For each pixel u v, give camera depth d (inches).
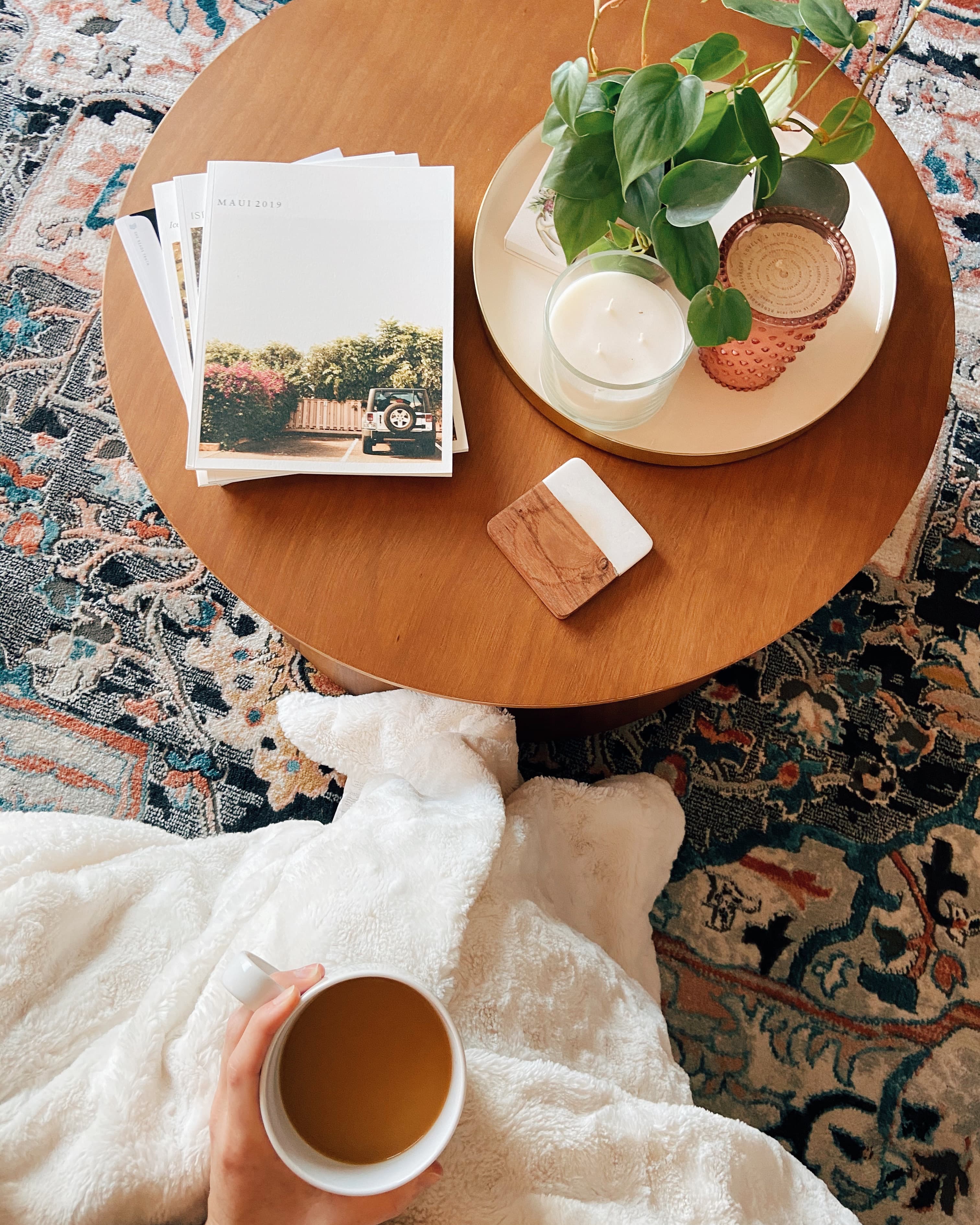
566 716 40.2
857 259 33.9
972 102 55.1
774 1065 42.9
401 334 31.5
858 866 45.5
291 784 46.2
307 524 31.1
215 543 30.9
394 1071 23.2
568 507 31.3
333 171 32.4
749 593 31.3
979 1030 43.4
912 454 32.7
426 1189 25.4
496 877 31.6
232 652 47.6
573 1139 26.2
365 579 30.8
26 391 50.0
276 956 28.2
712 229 29.5
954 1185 41.3
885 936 44.6
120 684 47.0
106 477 49.2
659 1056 31.7
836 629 48.3
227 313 31.1
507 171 33.9
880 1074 42.8
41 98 54.1
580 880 39.5
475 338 33.1
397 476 31.5
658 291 30.6
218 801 45.9
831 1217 29.6
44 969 28.5
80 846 31.6
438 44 35.8
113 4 55.2
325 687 47.3
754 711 47.4
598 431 31.7
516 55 35.9
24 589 47.8
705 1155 27.3
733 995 43.8
